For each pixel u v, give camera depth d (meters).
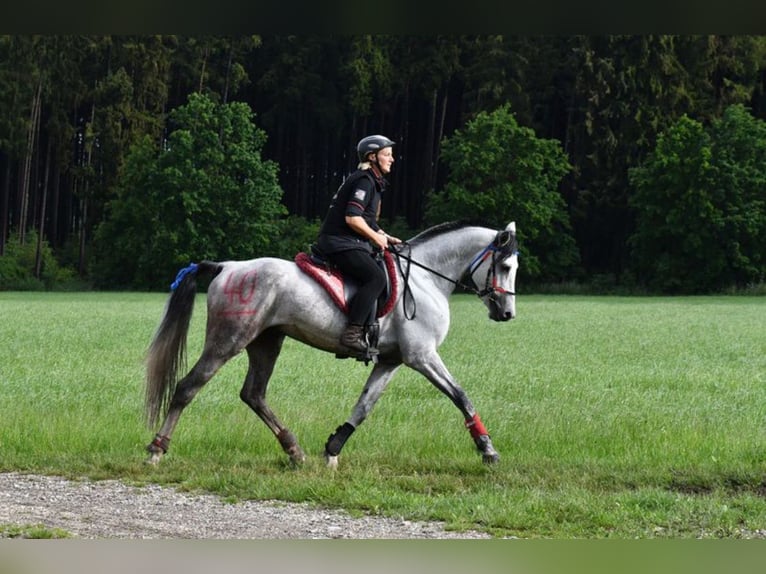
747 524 7.70
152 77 79.50
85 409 12.77
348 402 13.92
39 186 82.12
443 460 9.98
